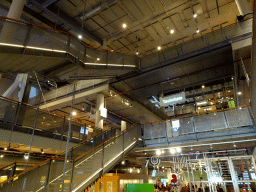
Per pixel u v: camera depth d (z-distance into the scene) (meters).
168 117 24.31
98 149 8.10
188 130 9.83
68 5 12.95
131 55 12.55
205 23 14.66
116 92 13.92
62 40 8.23
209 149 10.44
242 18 9.87
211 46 10.27
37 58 7.17
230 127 8.80
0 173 5.68
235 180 7.72
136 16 13.91
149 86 13.47
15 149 9.02
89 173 7.32
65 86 16.00
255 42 4.00
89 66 9.83
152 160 12.30
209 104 23.52
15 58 6.70
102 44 16.39
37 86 16.81
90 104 15.83
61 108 16.75
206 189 11.91
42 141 8.34
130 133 10.57
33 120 8.25
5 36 6.11
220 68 11.29
